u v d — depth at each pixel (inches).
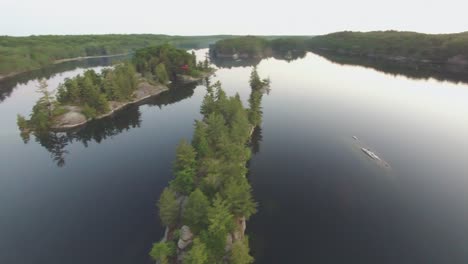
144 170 3410.4
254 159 3671.3
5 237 2289.6
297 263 2034.9
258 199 2805.1
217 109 4126.5
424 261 2038.6
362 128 4680.1
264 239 2257.6
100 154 3885.3
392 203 2701.8
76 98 5251.0
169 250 1795.0
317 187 2999.5
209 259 1701.5
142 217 2522.1
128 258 2069.4
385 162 3481.8
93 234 2316.7
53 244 2214.6
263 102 6314.0
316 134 4466.0
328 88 7529.5
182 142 2534.5
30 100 6589.6
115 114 5531.5
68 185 3070.9
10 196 2864.2
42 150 4013.3
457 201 2711.6
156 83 7381.9
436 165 3403.1
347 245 2197.3
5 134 4557.1
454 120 4980.3
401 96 6599.4
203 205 1929.1
